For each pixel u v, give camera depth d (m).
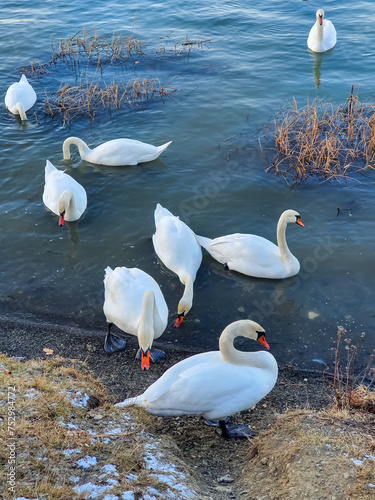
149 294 8.20
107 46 21.03
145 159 14.40
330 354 9.04
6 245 11.76
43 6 24.98
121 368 8.80
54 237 12.01
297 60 19.33
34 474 5.55
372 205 12.47
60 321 9.91
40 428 6.21
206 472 6.49
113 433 6.50
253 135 15.20
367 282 10.47
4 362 8.00
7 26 22.92
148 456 6.16
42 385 7.25
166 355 9.12
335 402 7.69
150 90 17.75
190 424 7.49
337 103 16.39
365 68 18.53
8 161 14.55
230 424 7.55
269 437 6.77
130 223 12.35
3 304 10.26
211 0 24.80
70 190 12.45
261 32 21.59
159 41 21.28
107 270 9.70
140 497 5.43
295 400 8.05
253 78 18.27
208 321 9.87
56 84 18.48
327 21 20.28
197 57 19.91
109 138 15.43
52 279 10.88
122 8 24.41
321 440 6.20
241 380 6.98
